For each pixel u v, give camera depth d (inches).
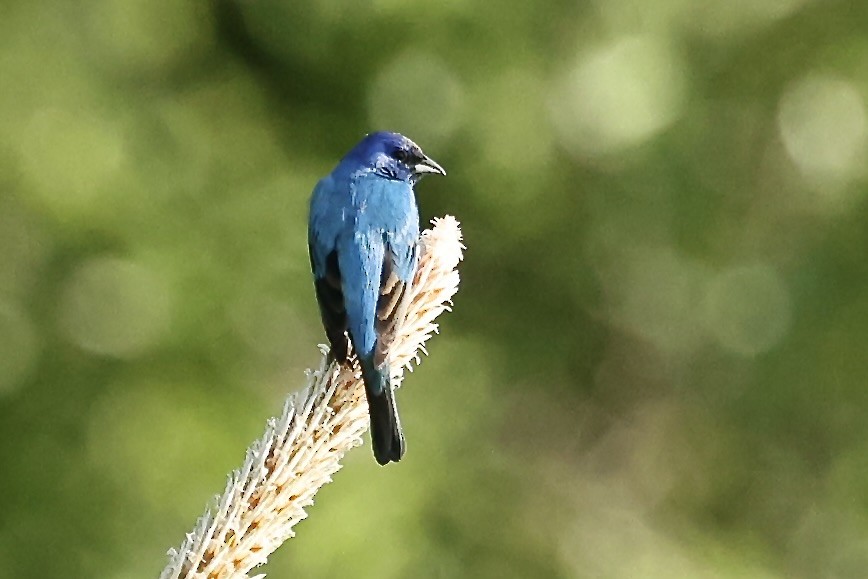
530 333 794.8
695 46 740.0
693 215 745.0
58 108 610.2
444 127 698.8
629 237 752.3
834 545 789.2
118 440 584.7
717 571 773.9
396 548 619.5
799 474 795.4
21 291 596.4
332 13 695.7
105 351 599.2
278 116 720.3
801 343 741.9
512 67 698.2
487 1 695.1
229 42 723.4
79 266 600.1
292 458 213.5
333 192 307.9
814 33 754.2
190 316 612.1
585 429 823.1
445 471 690.2
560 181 732.0
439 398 721.0
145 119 648.4
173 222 625.6
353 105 711.1
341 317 291.4
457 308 782.5
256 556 208.8
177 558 205.9
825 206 751.1
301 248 655.8
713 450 812.6
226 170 667.4
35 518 578.2
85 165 599.5
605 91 696.4
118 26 655.1
